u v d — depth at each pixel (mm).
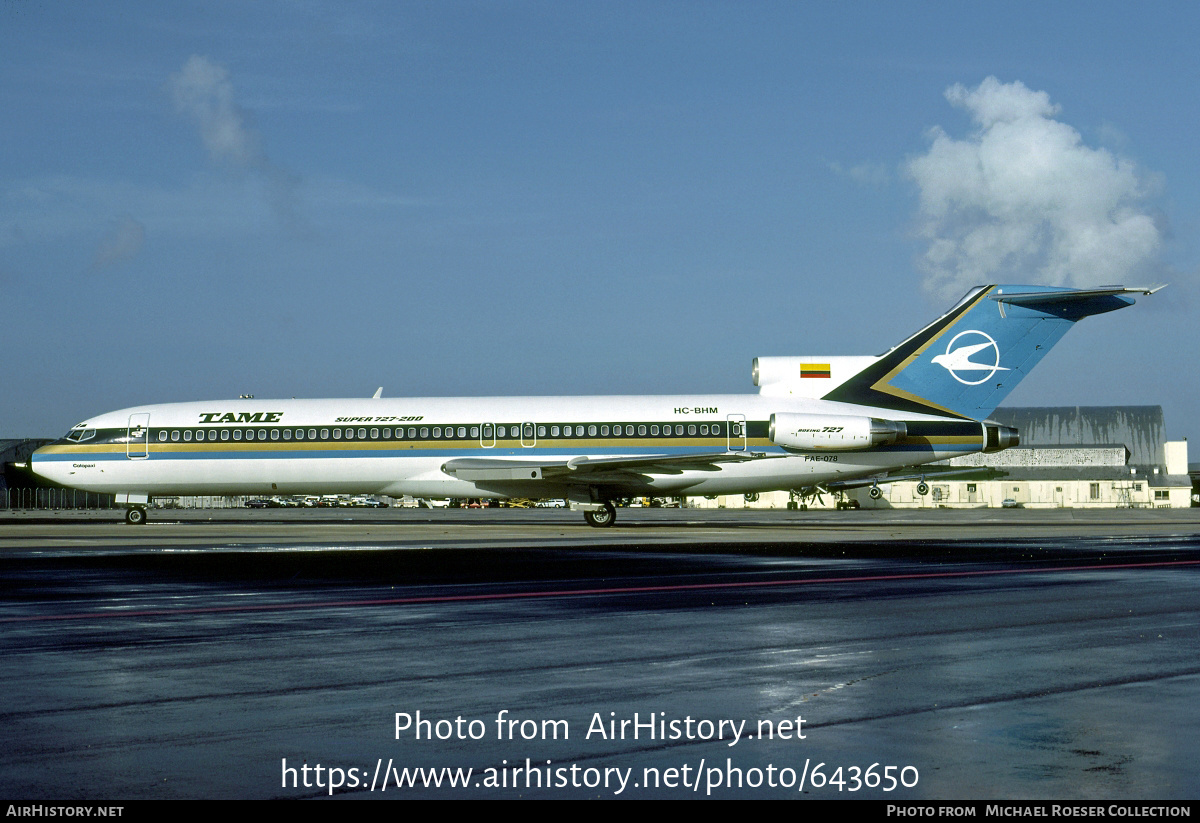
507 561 25312
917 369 41281
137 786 7047
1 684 10273
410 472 41656
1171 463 115875
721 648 12250
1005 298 40594
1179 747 7855
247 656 11844
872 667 11000
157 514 77000
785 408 41438
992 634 13250
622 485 41688
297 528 43438
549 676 10609
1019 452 109875
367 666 11203
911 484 107250
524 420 41438
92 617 15211
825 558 25969
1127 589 18391
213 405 43219
